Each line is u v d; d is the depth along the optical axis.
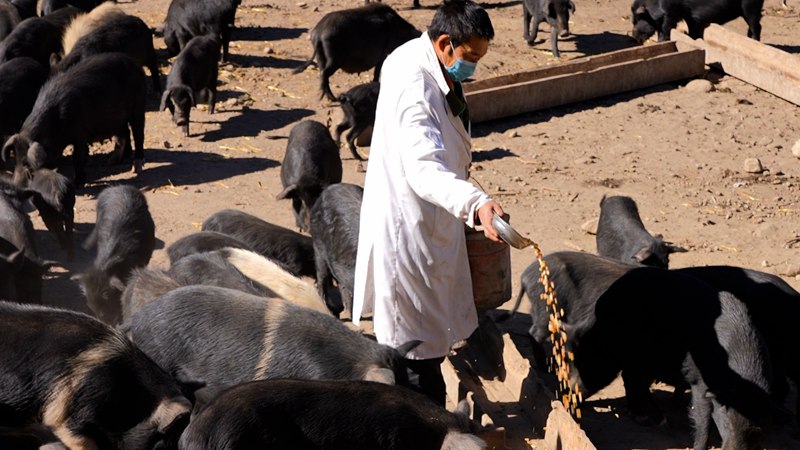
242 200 12.86
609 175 13.98
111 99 13.52
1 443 6.71
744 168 14.33
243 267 8.73
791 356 8.41
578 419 8.33
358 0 23.62
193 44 15.62
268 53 19.50
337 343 6.93
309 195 11.27
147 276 8.54
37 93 14.58
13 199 10.89
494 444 7.20
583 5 23.78
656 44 18.70
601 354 8.29
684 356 7.71
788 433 8.38
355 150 14.23
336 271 9.76
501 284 7.09
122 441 7.03
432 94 6.03
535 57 19.48
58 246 11.87
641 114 16.66
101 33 16.11
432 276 6.47
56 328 7.11
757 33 19.83
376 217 6.39
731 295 7.79
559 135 15.62
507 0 24.19
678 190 13.54
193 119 16.06
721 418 7.44
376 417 6.11
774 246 11.86
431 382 6.96
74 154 13.40
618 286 8.12
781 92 17.50
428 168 5.81
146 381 7.03
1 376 7.01
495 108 16.12
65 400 6.95
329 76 16.61
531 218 12.41
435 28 6.05
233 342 7.20
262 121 15.98
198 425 6.08
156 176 13.71
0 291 9.13
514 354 8.47
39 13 22.59
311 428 6.07
